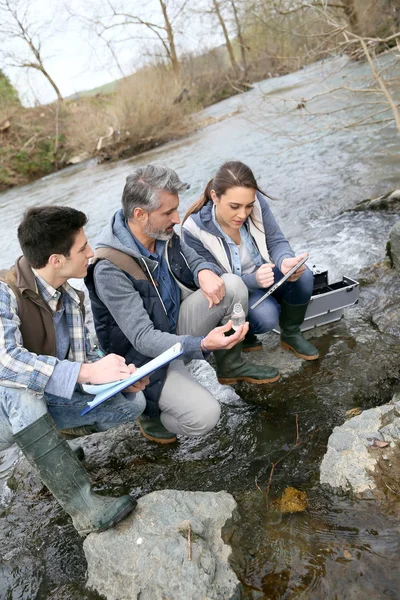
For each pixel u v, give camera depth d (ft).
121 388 6.10
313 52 21.43
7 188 51.21
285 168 24.25
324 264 13.33
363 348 9.27
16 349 6.03
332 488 6.56
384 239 13.93
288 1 26.81
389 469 6.46
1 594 6.28
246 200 8.05
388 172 19.39
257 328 8.93
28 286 6.40
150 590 5.53
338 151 24.36
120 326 7.30
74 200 32.53
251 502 6.62
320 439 7.54
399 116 16.12
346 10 27.71
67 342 6.96
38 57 70.59
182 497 6.46
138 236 7.52
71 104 68.18
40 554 6.71
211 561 5.69
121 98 50.03
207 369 9.87
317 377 8.84
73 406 6.86
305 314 9.58
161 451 8.08
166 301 7.94
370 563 5.60
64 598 5.98
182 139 47.75
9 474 8.46
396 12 27.27
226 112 54.34
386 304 10.46
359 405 8.11
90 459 8.22
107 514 6.06
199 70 75.72
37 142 55.57
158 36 67.62
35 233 6.16
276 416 8.22
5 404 6.07
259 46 52.24
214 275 8.06
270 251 9.27
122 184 33.55
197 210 9.09
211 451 7.83
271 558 5.90
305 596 5.45
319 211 17.48
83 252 6.47
